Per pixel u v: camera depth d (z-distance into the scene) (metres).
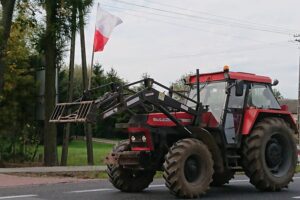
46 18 21.28
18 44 23.48
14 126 24.62
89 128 23.39
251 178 11.77
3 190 11.72
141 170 11.54
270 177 11.76
